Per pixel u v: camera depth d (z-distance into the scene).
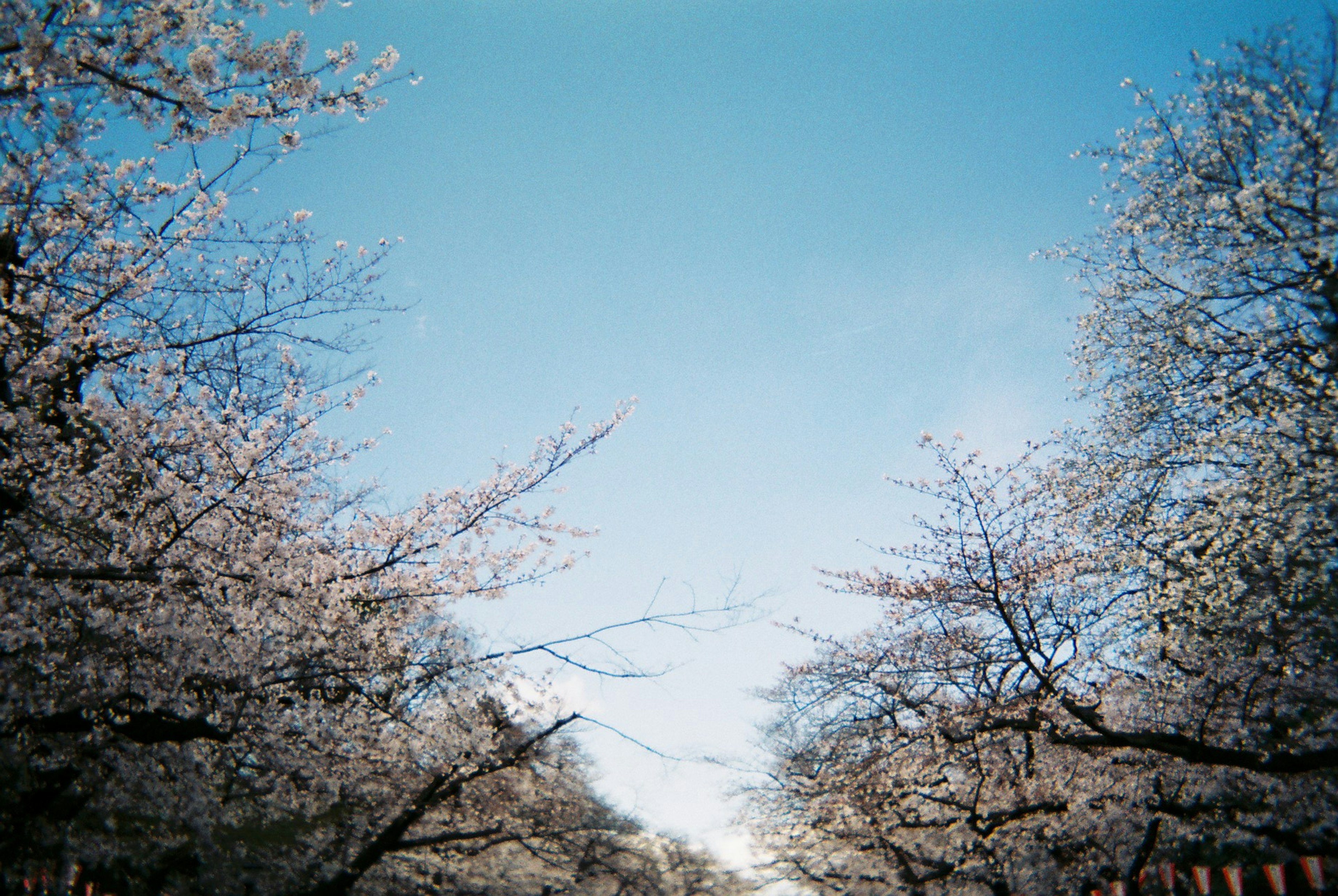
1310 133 11.33
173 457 9.56
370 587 9.93
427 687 11.69
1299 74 11.86
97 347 9.33
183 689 8.78
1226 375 12.13
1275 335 11.95
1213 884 13.02
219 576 8.86
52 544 8.16
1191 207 12.85
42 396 8.66
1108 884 11.69
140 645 8.21
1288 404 11.41
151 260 8.96
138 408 8.71
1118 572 13.31
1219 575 11.43
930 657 14.04
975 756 13.29
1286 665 11.05
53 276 8.06
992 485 13.44
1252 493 11.27
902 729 14.28
